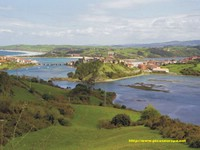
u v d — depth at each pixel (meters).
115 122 72.69
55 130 59.22
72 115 81.81
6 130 49.34
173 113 122.62
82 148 46.72
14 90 99.25
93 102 123.56
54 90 127.75
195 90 194.00
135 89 199.62
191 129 50.84
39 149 20.95
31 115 66.06
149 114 77.81
